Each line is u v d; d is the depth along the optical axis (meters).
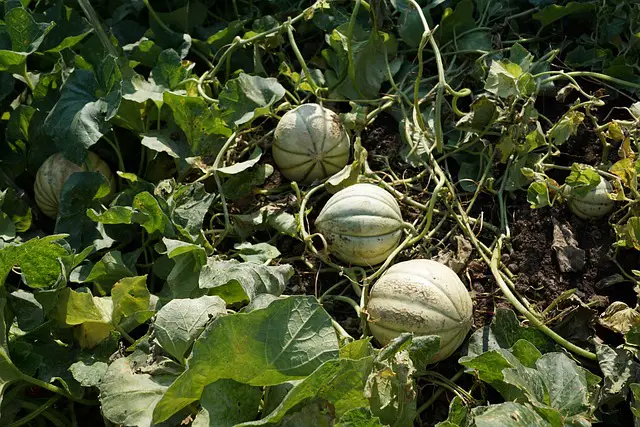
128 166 1.43
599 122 1.42
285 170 1.36
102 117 1.29
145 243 1.26
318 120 1.33
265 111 1.36
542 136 1.31
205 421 0.95
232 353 0.96
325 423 0.95
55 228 1.25
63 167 1.31
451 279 1.12
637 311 1.13
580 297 1.22
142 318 1.12
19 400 1.07
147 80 1.46
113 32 1.59
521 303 1.22
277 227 1.29
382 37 1.51
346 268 1.24
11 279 1.26
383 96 1.52
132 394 1.01
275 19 1.60
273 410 0.99
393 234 1.23
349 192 1.24
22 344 1.06
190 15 1.64
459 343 1.12
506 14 1.60
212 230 1.29
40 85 1.39
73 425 1.09
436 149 1.42
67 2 1.58
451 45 1.56
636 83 1.44
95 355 1.11
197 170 1.38
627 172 1.22
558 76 1.42
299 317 0.98
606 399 1.07
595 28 1.53
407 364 0.98
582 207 1.28
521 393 1.03
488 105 1.33
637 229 1.19
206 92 1.49
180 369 1.04
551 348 1.15
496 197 1.36
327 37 1.53
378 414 0.99
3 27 1.36
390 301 1.11
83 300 1.09
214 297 1.08
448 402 1.13
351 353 1.02
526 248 1.28
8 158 1.39
